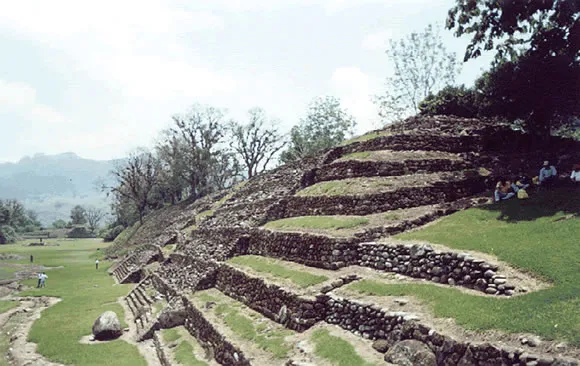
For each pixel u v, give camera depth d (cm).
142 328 2408
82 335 2362
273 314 1719
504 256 1309
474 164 2459
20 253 7681
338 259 1752
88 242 11012
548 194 1802
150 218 8025
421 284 1380
